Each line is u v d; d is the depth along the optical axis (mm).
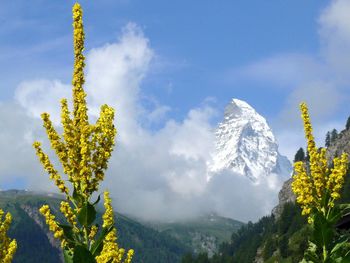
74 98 11281
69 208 11016
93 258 10469
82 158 10891
